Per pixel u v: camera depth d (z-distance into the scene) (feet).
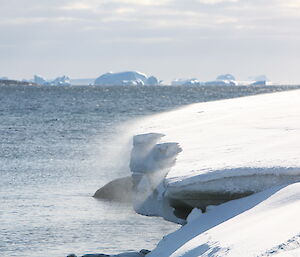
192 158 120.88
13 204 159.02
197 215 100.83
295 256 56.95
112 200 164.25
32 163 250.16
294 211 75.05
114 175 217.15
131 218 139.33
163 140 157.58
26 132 401.70
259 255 60.85
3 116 566.36
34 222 135.95
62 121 505.66
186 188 101.09
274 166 97.96
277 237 65.51
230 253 65.62
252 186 97.25
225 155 119.44
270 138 137.28
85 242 117.70
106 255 99.66
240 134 152.15
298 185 87.76
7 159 263.49
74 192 179.83
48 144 328.29
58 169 232.32
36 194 175.52
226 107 318.86
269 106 260.21
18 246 114.73
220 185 99.14
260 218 78.18
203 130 172.65
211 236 77.82
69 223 135.23
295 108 227.20
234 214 90.02
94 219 139.03
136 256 99.25
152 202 145.07
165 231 125.49
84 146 318.24
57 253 109.50
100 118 539.70
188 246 78.23
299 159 102.63
